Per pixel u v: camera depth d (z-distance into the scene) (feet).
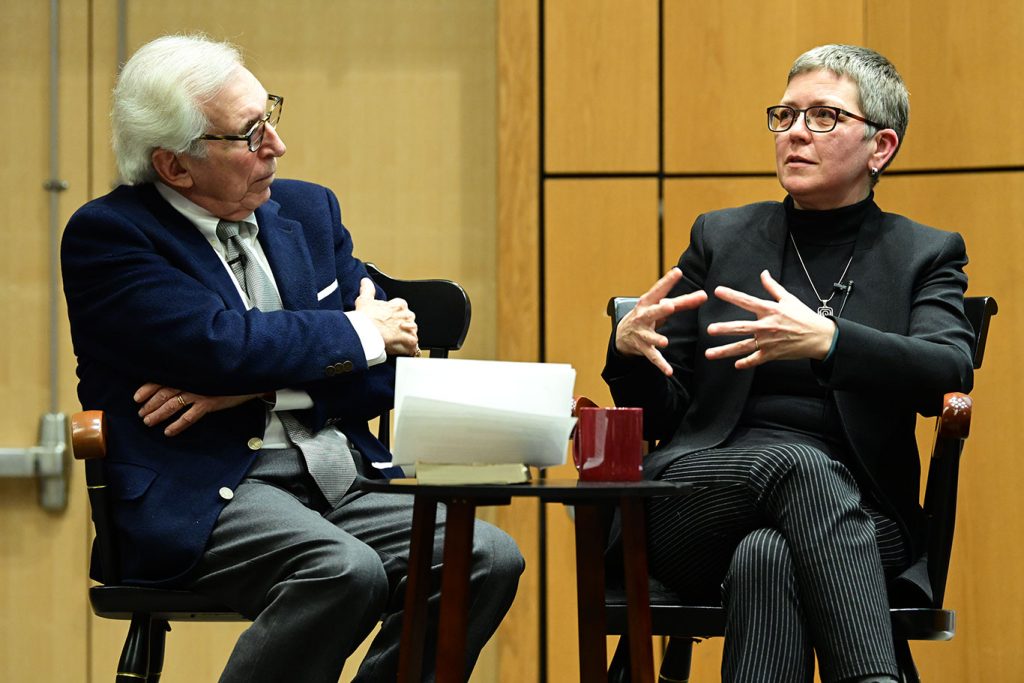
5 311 41.06
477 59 42.14
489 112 42.11
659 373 24.26
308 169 41.96
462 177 42.06
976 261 40.11
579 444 19.40
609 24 40.29
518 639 39.34
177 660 40.45
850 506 20.49
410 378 18.63
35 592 40.47
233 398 23.16
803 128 24.80
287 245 25.25
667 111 40.37
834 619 19.65
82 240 23.31
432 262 41.96
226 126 23.47
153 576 22.27
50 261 41.24
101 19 41.50
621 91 40.34
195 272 23.57
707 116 40.32
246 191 24.12
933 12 40.40
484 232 42.01
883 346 21.74
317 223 26.35
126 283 22.76
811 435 23.80
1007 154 40.04
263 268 24.80
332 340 23.35
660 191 40.42
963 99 40.27
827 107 24.61
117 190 24.57
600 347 40.14
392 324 24.48
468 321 27.27
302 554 21.38
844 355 21.59
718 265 25.63
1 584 40.42
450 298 27.37
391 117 42.06
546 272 40.27
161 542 22.09
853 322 22.54
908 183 40.63
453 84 42.11
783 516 20.54
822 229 25.25
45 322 41.19
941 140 40.42
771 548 20.24
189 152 23.47
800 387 24.21
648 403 24.36
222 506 22.48
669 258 40.27
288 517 22.04
